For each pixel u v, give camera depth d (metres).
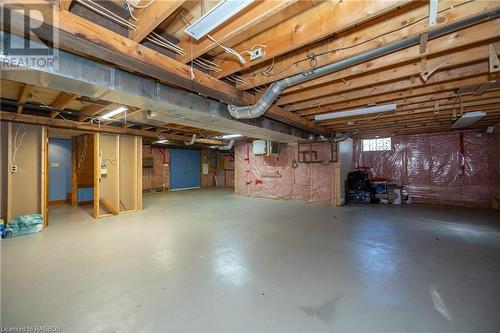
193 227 4.33
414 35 1.69
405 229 4.11
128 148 5.79
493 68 2.05
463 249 3.14
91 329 1.65
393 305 1.93
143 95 2.40
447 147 6.36
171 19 1.83
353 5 1.54
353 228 4.20
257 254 3.01
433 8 1.44
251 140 8.16
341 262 2.76
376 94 3.01
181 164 10.93
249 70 2.65
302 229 4.16
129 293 2.11
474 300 1.99
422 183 6.69
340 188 6.52
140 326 1.69
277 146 7.25
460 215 5.14
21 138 4.25
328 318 1.78
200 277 2.41
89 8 1.63
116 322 1.73
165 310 1.88
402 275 2.43
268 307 1.92
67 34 1.49
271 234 3.88
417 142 6.76
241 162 8.81
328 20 1.65
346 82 2.82
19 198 4.21
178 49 2.07
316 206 6.42
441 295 2.07
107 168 5.32
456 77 2.51
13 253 3.04
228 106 3.26
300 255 2.98
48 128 4.59
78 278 2.38
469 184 6.09
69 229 4.19
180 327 1.69
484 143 5.90
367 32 1.86
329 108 3.85
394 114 4.12
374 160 7.39
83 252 3.08
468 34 1.82
